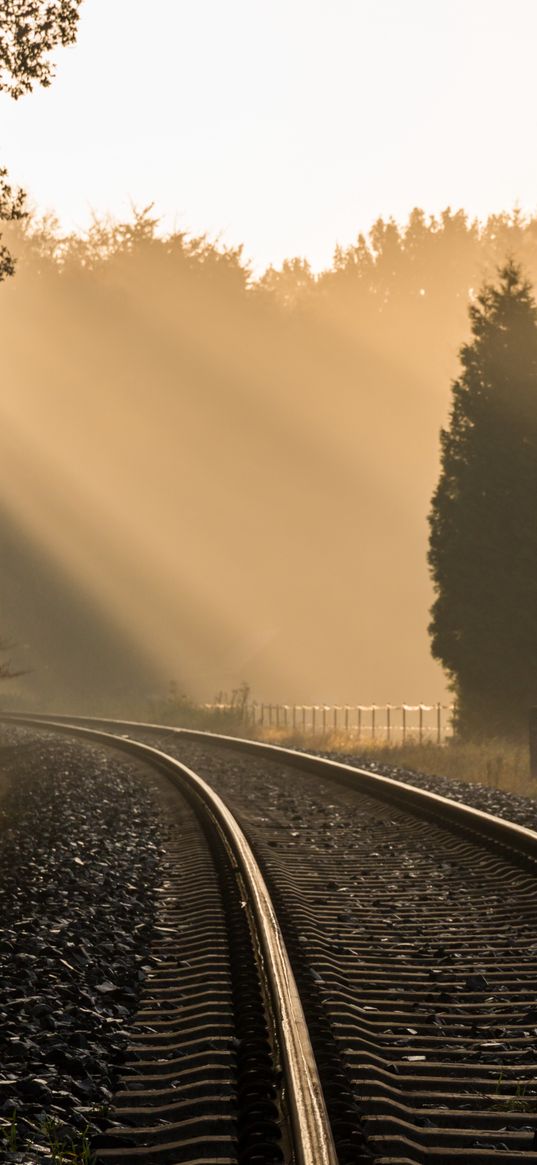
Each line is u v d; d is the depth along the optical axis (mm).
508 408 81938
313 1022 14000
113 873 28797
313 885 26000
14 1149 10922
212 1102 12133
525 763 59031
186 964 18906
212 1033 14703
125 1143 11445
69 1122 11852
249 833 33562
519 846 28766
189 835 35438
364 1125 11102
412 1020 15383
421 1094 12398
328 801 43844
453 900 24188
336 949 19328
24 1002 16438
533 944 20016
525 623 78750
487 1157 10711
